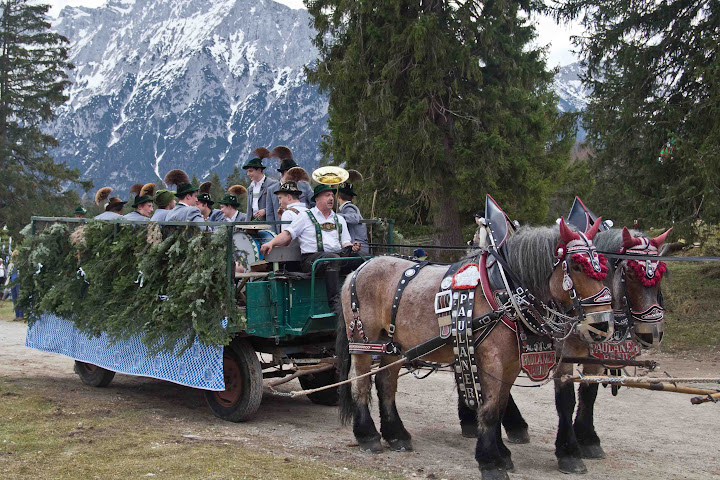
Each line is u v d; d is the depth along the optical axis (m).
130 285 7.54
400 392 8.74
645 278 5.29
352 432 6.63
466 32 15.85
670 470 5.45
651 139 13.29
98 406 7.14
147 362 7.37
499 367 4.89
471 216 19.14
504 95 16.34
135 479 4.58
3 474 4.59
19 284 9.27
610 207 14.61
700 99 12.88
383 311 5.88
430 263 5.88
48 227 9.00
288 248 7.00
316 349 7.16
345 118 17.34
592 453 5.77
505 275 4.94
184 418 6.88
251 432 6.37
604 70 14.25
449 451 6.01
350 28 16.72
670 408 7.77
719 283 14.88
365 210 18.02
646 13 13.43
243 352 6.72
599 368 5.67
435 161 15.87
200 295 6.60
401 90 16.44
